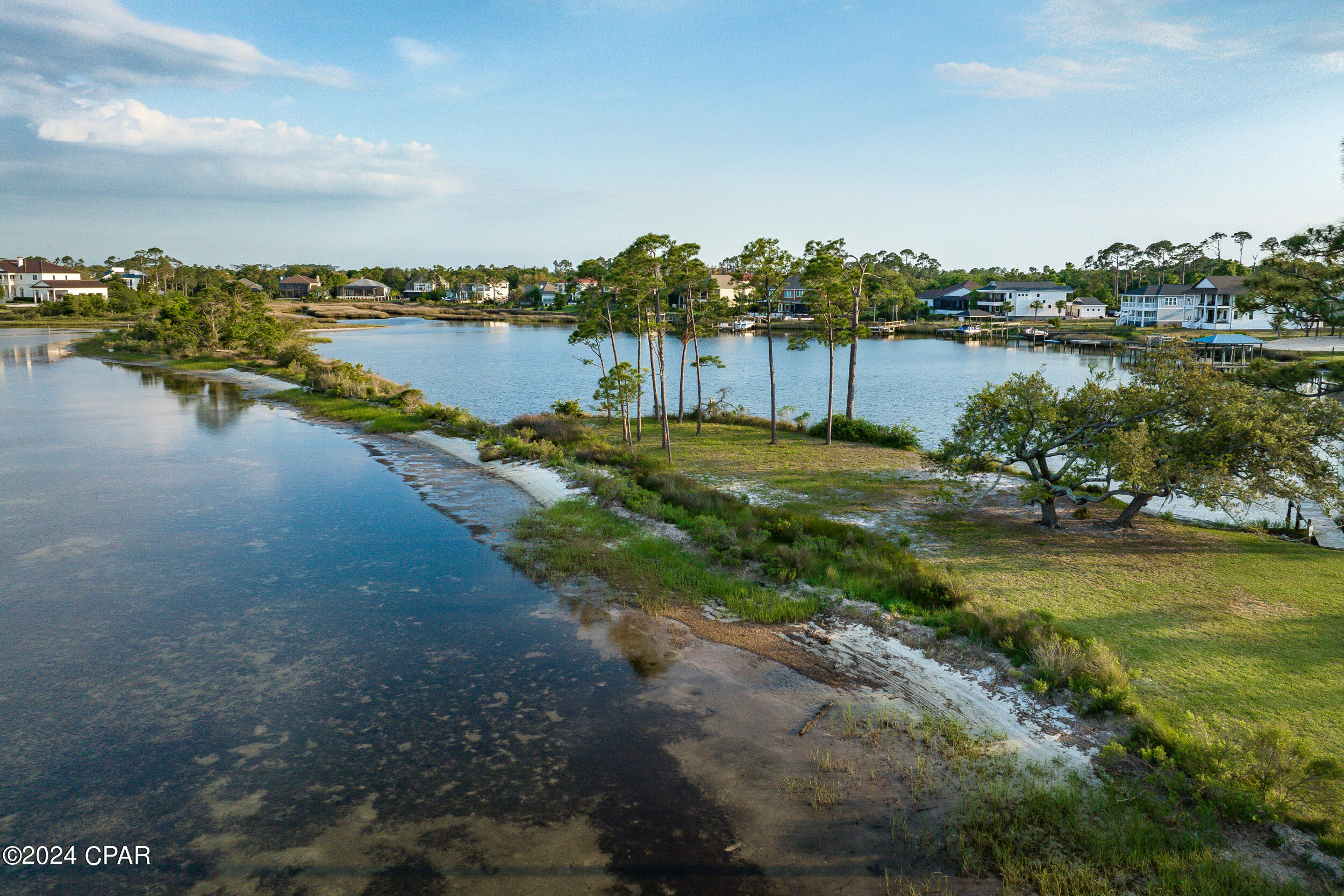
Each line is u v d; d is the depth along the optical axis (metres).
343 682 11.26
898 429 32.72
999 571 15.43
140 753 9.35
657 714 10.41
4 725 9.94
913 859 7.64
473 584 15.34
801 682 11.38
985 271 195.88
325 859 7.57
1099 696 10.05
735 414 39.19
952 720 10.12
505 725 10.12
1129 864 7.42
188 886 7.18
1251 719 9.62
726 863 7.58
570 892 7.17
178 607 13.97
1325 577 14.94
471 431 32.22
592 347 37.00
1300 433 17.52
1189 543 17.41
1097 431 19.08
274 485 23.45
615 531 18.55
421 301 194.88
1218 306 100.12
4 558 16.48
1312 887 7.05
